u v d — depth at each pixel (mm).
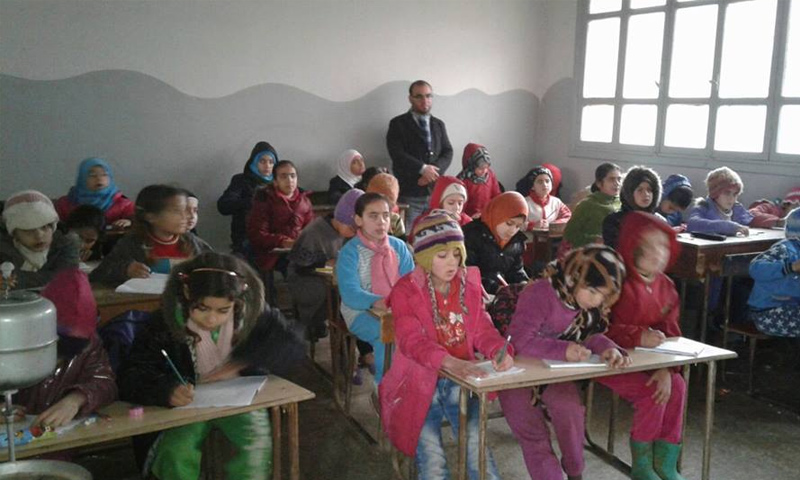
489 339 2123
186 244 2865
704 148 5152
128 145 5043
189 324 1819
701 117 5180
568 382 2232
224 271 1798
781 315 3215
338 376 3203
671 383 2256
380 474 2557
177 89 5141
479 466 1883
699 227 4008
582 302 2113
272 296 4574
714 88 5020
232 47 5273
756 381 3566
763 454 2766
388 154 6000
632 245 2311
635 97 5695
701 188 5172
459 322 2135
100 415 1656
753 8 4750
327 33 5594
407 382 2100
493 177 5473
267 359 1946
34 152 4770
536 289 2191
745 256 3484
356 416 3076
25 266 2781
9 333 1278
